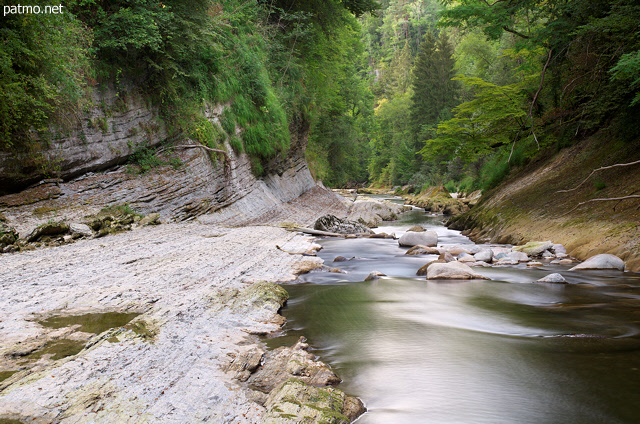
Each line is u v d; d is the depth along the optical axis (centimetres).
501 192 2012
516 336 576
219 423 331
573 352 511
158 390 375
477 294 832
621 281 922
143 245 1130
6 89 1050
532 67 1894
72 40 1312
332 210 3003
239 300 686
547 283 920
